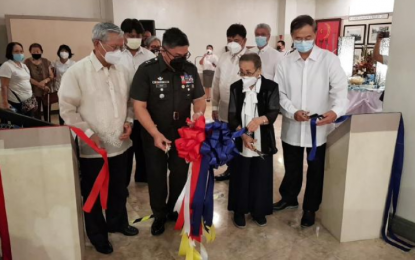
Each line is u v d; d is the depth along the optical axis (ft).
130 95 7.02
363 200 7.29
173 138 7.35
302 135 7.82
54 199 5.82
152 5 27.25
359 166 7.07
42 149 5.57
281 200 9.07
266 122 7.26
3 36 22.75
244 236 7.74
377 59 11.68
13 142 5.39
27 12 23.21
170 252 7.17
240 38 9.65
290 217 8.61
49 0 23.81
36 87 17.84
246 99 7.45
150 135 7.29
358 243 7.43
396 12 7.18
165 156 7.52
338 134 7.22
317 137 7.68
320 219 8.50
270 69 10.32
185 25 29.07
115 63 6.49
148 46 12.07
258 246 7.34
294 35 7.28
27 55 22.62
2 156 5.41
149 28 25.64
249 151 7.54
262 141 7.55
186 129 5.81
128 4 26.32
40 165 5.62
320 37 32.89
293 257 6.94
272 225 8.22
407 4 6.93
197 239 6.23
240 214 8.15
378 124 6.91
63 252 6.08
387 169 7.25
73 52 24.14
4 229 5.68
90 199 6.21
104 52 6.27
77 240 6.09
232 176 8.01
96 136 6.40
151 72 6.91
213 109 10.62
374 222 7.51
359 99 16.55
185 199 6.23
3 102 13.78
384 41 11.59
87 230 7.02
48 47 23.24
